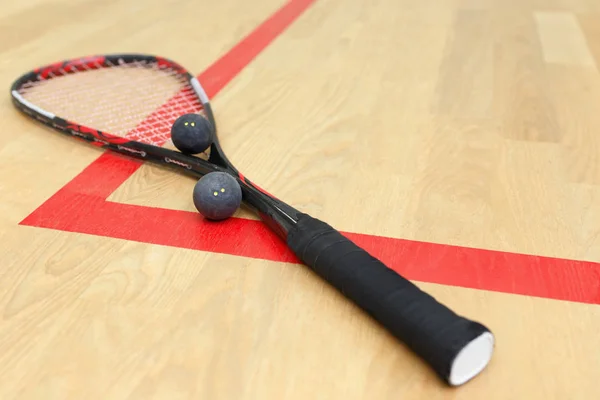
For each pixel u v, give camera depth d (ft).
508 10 4.61
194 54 3.81
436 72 3.55
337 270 1.96
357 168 2.66
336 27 4.23
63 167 2.68
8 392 1.81
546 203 2.47
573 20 4.39
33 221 2.37
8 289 2.09
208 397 1.80
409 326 1.78
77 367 1.87
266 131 2.94
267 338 1.94
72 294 2.08
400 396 1.80
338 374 1.85
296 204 2.44
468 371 1.79
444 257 2.22
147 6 4.69
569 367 1.87
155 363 1.88
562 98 3.26
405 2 4.80
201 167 2.50
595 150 2.81
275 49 3.87
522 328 1.98
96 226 2.34
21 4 4.67
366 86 3.38
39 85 3.36
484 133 2.93
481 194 2.51
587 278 2.14
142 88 3.32
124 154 2.76
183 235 2.30
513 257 2.22
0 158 2.74
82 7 4.65
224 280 2.12
